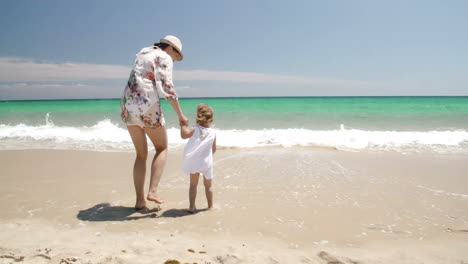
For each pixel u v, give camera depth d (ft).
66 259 6.87
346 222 9.74
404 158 20.47
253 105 77.15
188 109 63.82
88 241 8.12
